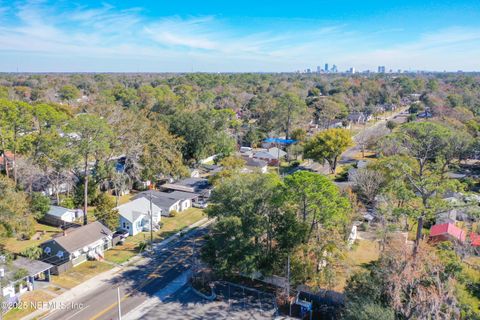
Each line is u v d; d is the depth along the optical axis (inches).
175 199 2217.0
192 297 1311.5
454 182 1332.4
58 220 1888.5
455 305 938.7
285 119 4052.7
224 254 1261.1
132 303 1268.5
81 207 2064.5
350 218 1513.3
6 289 1231.5
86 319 1170.6
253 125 4079.7
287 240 1262.3
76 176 2124.8
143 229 1911.9
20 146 2026.3
